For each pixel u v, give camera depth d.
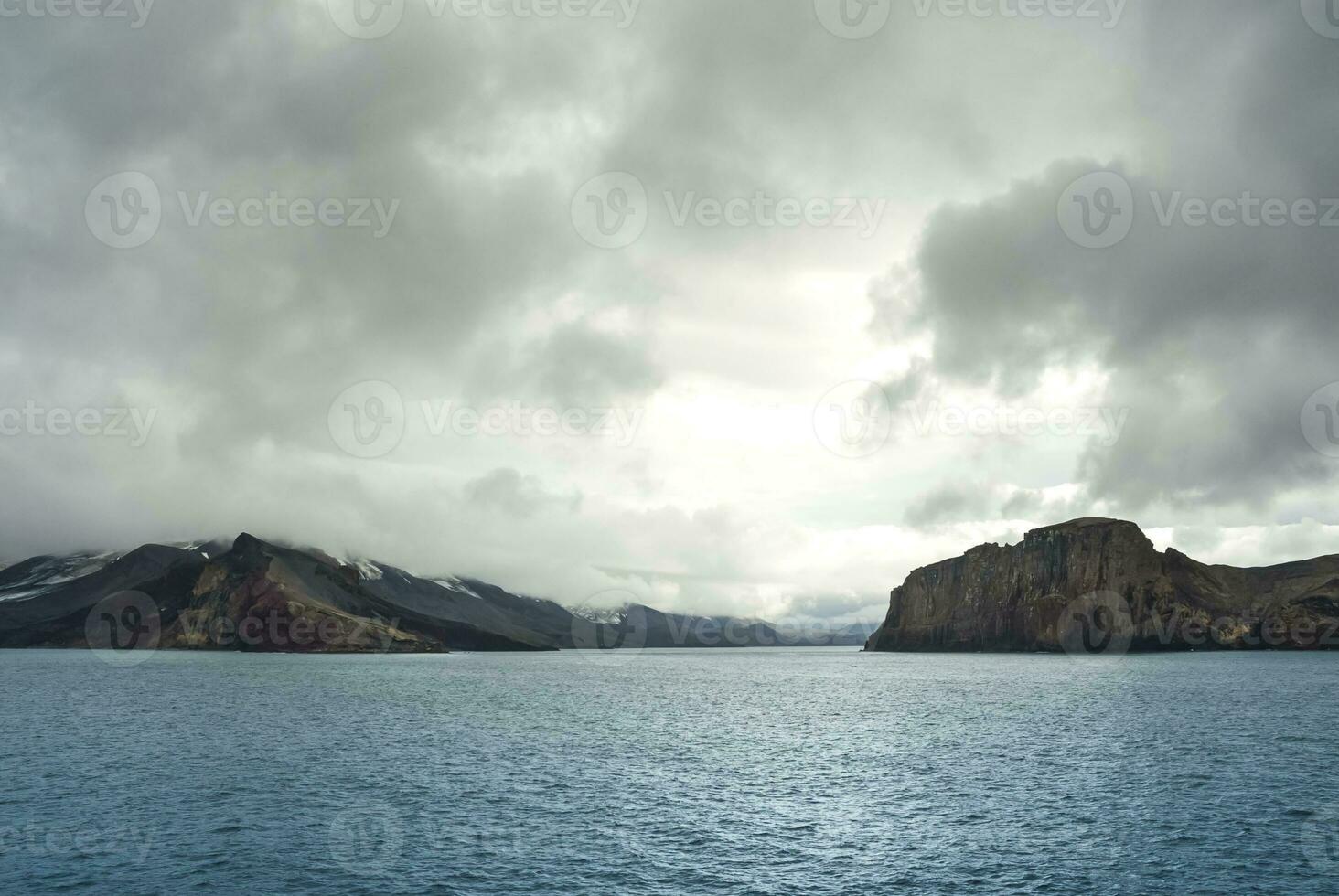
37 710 111.31
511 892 37.09
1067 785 60.22
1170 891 37.69
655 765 69.62
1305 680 179.88
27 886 37.81
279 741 81.94
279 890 37.38
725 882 38.62
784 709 123.31
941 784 60.81
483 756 73.94
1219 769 66.44
